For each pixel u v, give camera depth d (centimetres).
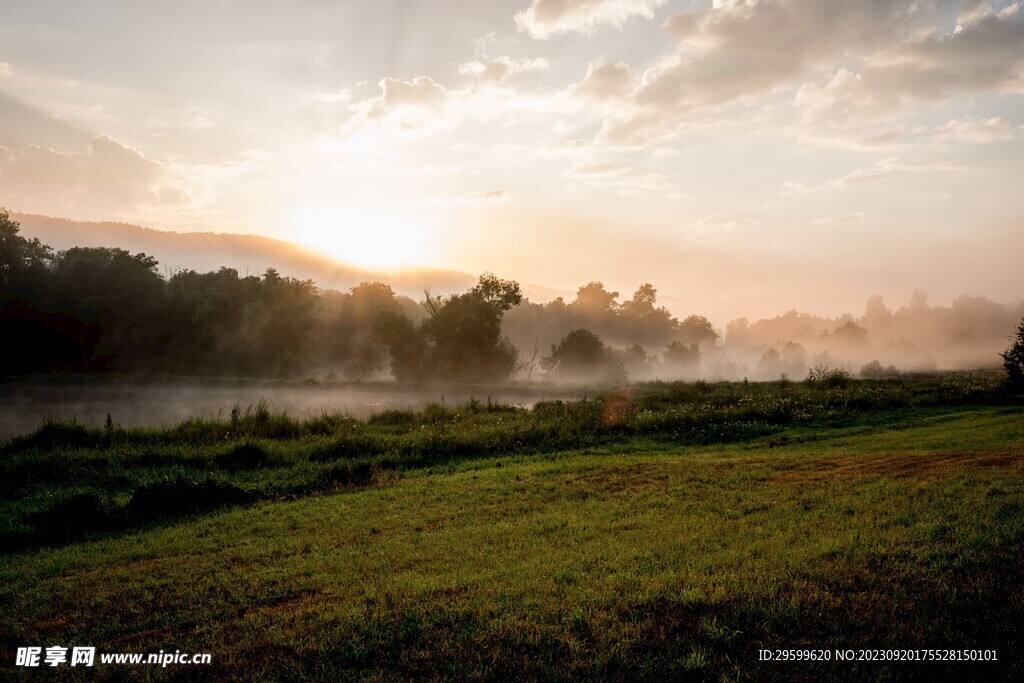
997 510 854
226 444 1873
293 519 1123
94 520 1130
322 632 628
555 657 569
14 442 1836
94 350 7506
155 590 789
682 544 838
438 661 571
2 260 7275
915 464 1254
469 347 7669
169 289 8056
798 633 582
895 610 604
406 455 1755
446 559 845
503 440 1923
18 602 765
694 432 2059
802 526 875
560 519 1020
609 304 16900
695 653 549
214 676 570
